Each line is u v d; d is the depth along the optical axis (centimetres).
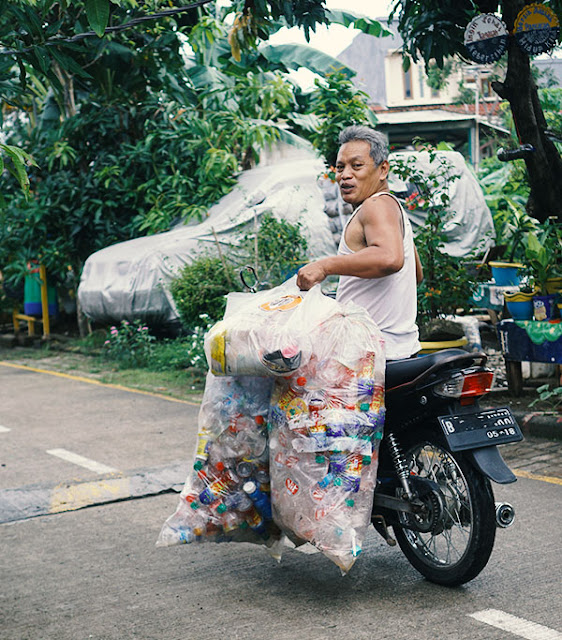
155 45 951
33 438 750
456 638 327
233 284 1096
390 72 3316
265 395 378
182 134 1364
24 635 348
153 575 412
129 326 1210
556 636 326
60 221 1411
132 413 857
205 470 381
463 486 378
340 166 392
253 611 363
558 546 426
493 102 2252
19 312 1636
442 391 362
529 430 664
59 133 1418
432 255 830
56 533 484
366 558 421
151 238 1246
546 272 734
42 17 470
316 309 362
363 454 356
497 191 1488
